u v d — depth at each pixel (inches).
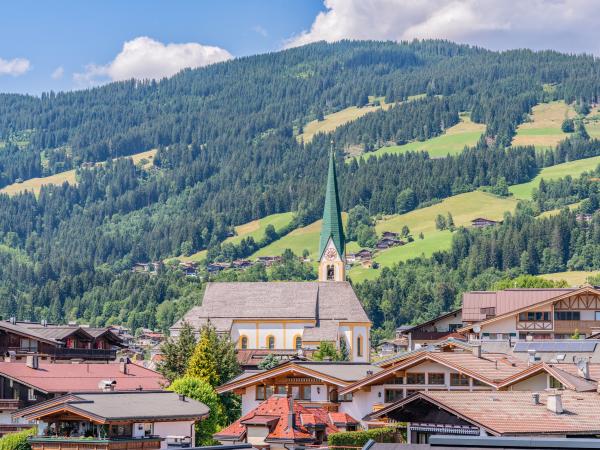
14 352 5930.1
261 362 7204.7
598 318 6550.2
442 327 7637.8
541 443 2187.5
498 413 2955.2
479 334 6707.7
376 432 3772.1
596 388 3459.6
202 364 5713.6
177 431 4084.6
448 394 3088.1
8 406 4817.9
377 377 4116.6
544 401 3110.2
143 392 4264.3
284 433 3786.9
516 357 4665.4
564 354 4697.3
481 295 7253.9
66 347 6520.7
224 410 5017.2
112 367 5565.9
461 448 2212.1
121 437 3855.8
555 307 6604.3
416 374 4079.7
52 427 3905.0
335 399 4448.8
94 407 3887.8
